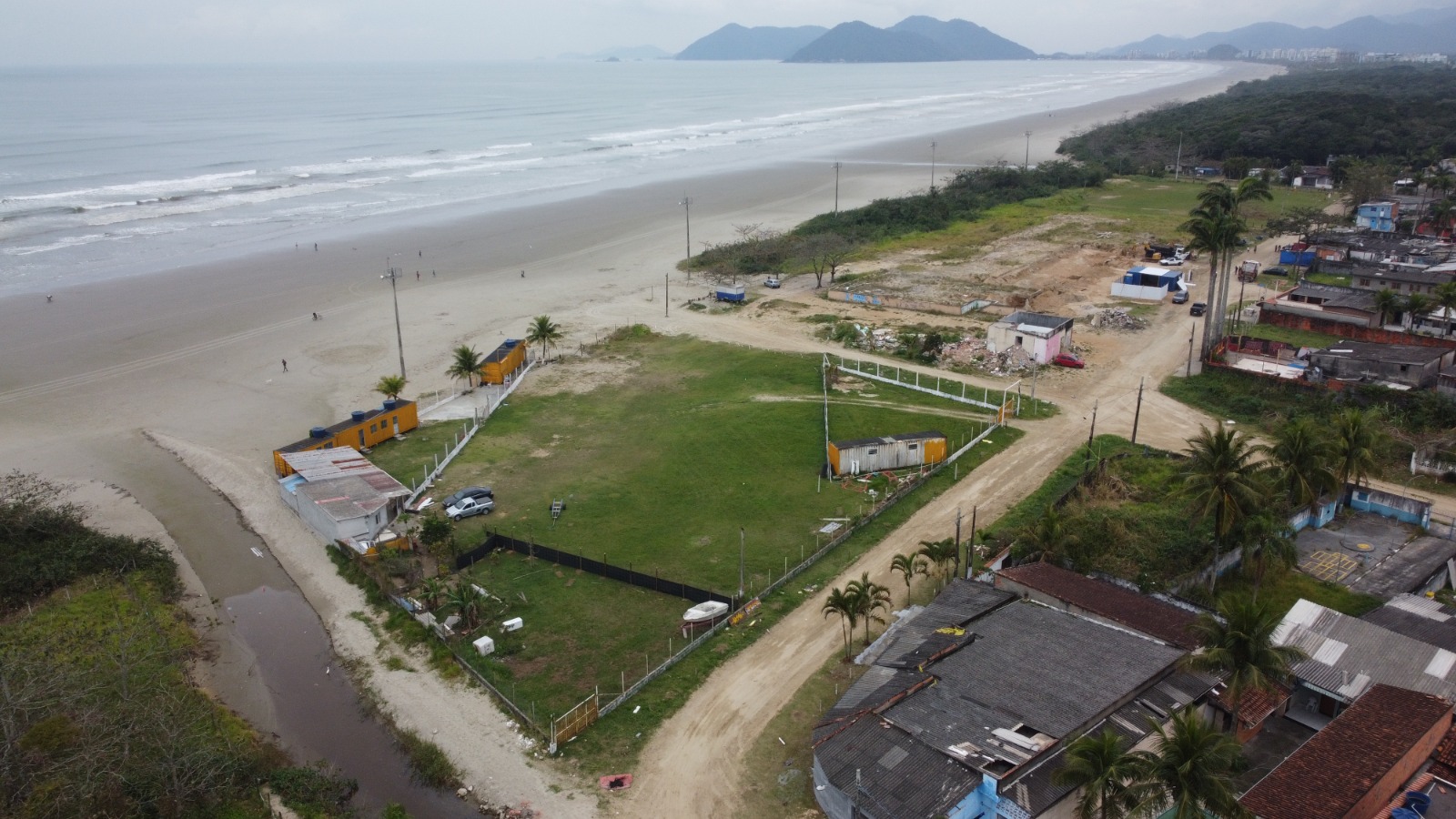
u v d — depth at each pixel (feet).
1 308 379.35
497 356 309.63
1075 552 175.11
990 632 147.43
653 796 129.08
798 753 135.95
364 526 206.69
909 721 126.62
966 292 401.08
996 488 218.59
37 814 118.21
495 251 500.74
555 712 147.43
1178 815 99.96
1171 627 148.56
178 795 125.39
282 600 186.19
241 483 235.61
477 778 134.41
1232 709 130.31
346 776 136.77
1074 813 114.32
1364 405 249.14
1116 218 558.97
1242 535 166.61
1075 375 296.51
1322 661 140.87
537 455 250.57
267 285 422.82
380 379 301.02
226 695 156.76
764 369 309.83
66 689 143.54
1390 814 108.17
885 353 322.14
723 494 223.71
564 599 180.55
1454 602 166.91
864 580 160.04
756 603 172.86
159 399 289.94
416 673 160.76
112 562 189.78
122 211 585.63
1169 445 239.91
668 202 651.66
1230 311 358.84
